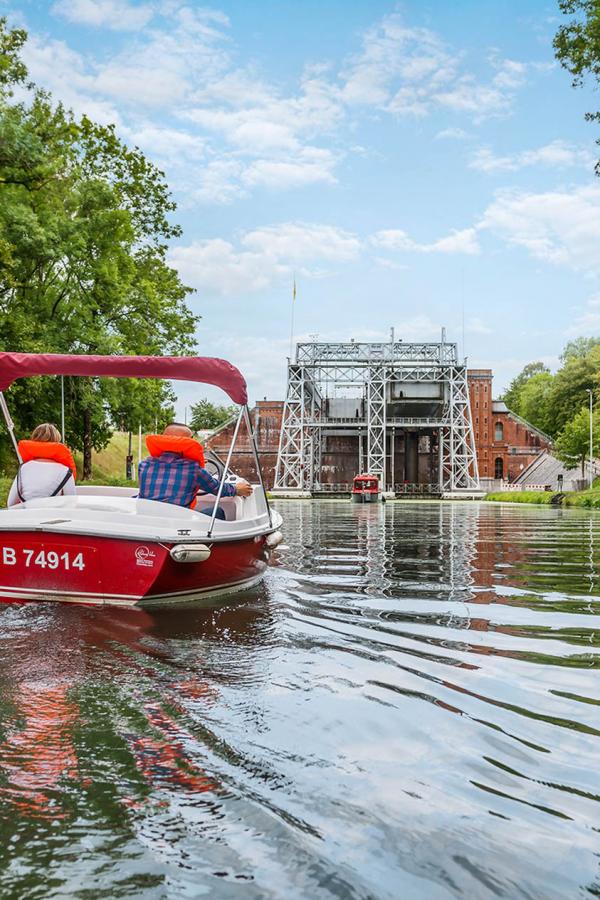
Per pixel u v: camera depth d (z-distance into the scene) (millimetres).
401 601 5793
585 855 1895
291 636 4383
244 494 7039
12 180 28016
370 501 51125
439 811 2123
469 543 12055
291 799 2182
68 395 33781
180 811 2094
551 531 15719
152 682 3336
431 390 72312
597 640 4402
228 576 5965
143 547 5148
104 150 37531
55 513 5570
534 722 2900
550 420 95375
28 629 4453
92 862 1830
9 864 1820
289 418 74250
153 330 36750
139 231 39344
